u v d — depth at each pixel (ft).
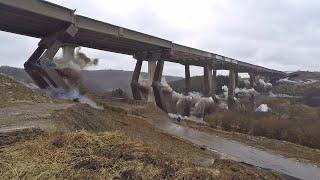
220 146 97.19
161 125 122.01
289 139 126.72
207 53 210.38
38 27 117.50
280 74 406.41
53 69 116.47
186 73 220.43
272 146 109.09
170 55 175.73
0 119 49.49
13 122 47.16
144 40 153.99
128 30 142.92
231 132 132.05
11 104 68.90
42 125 45.32
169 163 32.09
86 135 35.53
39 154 30.76
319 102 260.83
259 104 247.91
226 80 308.40
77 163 28.81
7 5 91.50
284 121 143.43
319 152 105.91
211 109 193.88
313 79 415.23
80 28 120.37
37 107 65.41
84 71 139.13
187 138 102.27
